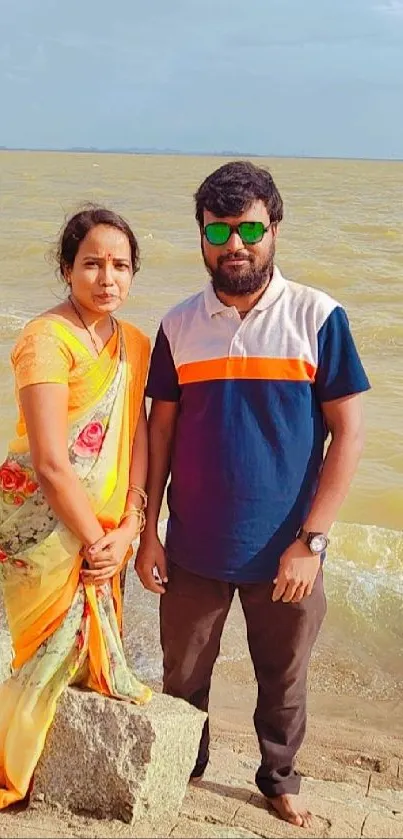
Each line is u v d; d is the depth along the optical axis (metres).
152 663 5.95
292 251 25.25
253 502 3.47
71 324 3.30
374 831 3.64
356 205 46.06
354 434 3.48
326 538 3.45
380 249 26.52
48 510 3.30
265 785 3.75
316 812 3.82
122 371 3.38
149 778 3.26
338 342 3.44
